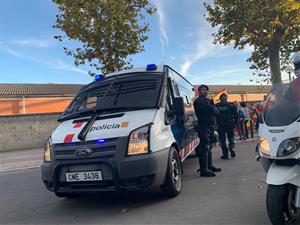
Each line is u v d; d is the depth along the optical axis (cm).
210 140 848
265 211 538
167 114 664
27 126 2331
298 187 430
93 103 690
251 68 2275
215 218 519
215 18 2108
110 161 548
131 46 1652
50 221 573
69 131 607
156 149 582
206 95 832
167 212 563
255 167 908
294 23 1914
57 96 3391
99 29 1605
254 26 1977
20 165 1388
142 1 1711
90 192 566
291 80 488
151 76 715
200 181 773
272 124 446
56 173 582
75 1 1606
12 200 750
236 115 1691
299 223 470
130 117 601
